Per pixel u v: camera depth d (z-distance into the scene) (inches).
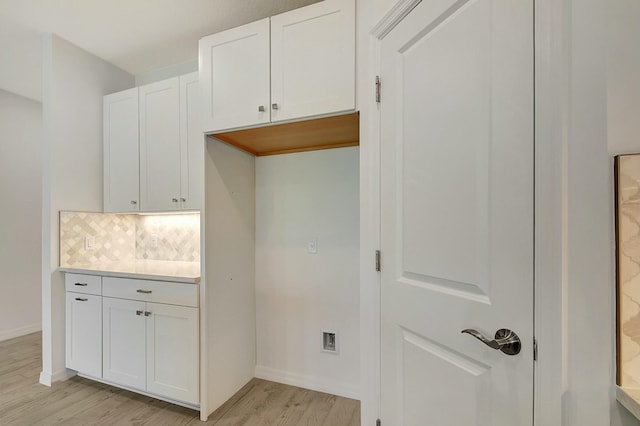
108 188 95.0
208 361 71.4
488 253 34.3
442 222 39.7
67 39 87.8
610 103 25.2
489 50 34.4
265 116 64.8
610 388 25.2
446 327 39.2
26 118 126.2
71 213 89.9
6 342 116.7
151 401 77.9
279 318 87.7
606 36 25.4
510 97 32.5
